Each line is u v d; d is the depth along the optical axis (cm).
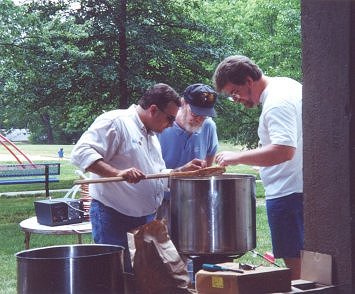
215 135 389
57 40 1538
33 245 785
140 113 311
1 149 3941
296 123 314
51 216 428
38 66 1523
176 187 251
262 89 324
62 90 1617
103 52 1686
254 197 257
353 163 221
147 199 312
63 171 2175
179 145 372
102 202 312
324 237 232
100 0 1662
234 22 2278
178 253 246
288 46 1972
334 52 223
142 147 310
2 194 1423
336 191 226
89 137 301
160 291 235
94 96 1659
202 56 1711
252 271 219
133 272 248
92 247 254
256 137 2006
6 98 1606
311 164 235
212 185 244
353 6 217
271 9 2209
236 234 246
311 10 231
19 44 1506
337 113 224
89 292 219
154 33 1658
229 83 321
